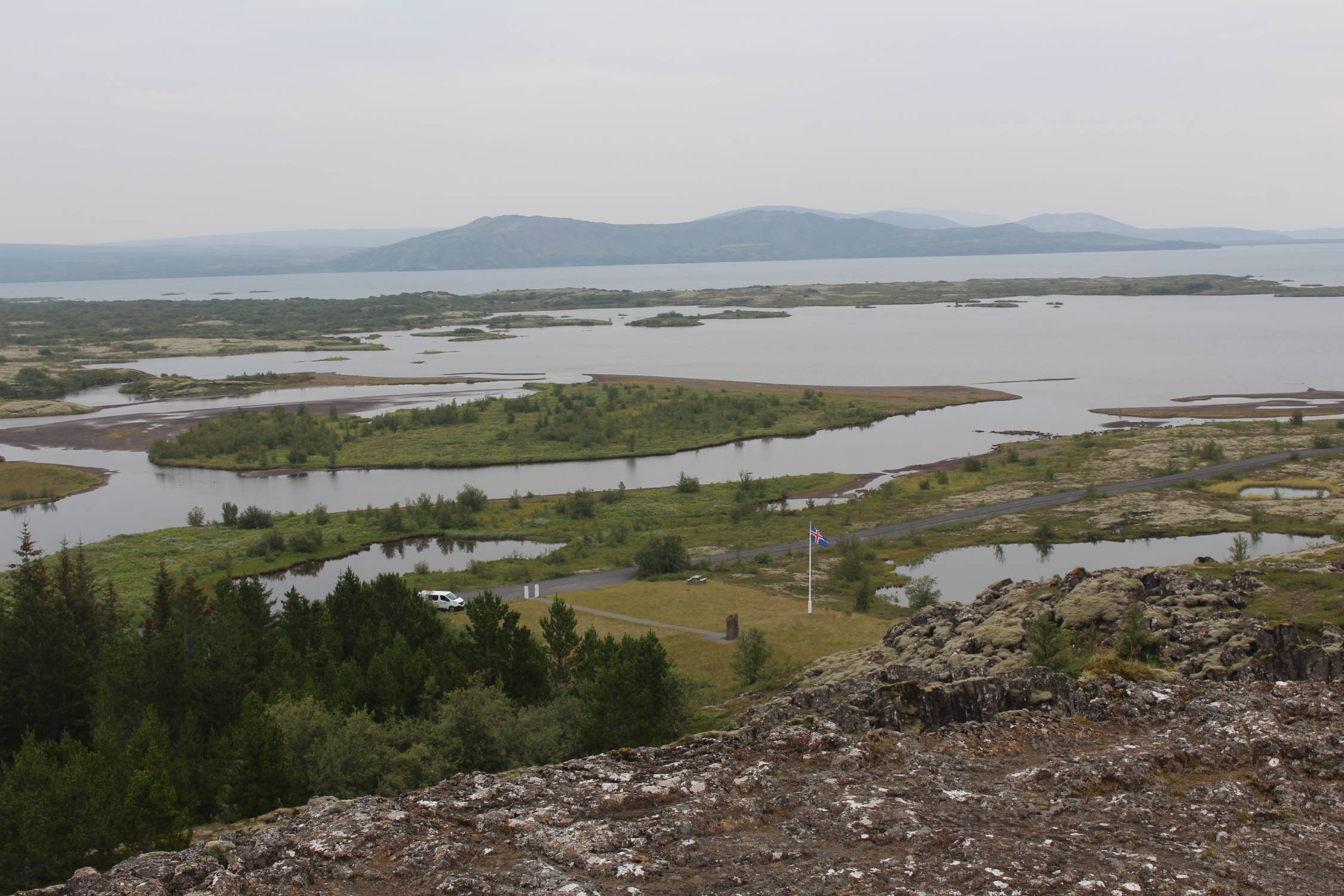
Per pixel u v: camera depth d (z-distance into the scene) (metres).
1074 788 26.95
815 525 136.88
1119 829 24.25
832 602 99.12
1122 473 159.12
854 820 24.73
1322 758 27.86
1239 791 26.09
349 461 187.38
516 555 122.88
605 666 57.31
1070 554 118.94
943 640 60.62
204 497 164.38
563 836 24.36
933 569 113.31
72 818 41.09
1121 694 34.56
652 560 112.31
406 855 23.84
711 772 28.64
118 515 152.12
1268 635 46.31
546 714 53.31
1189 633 51.91
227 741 51.94
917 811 25.22
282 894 22.22
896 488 154.12
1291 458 163.38
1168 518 130.75
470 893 21.70
